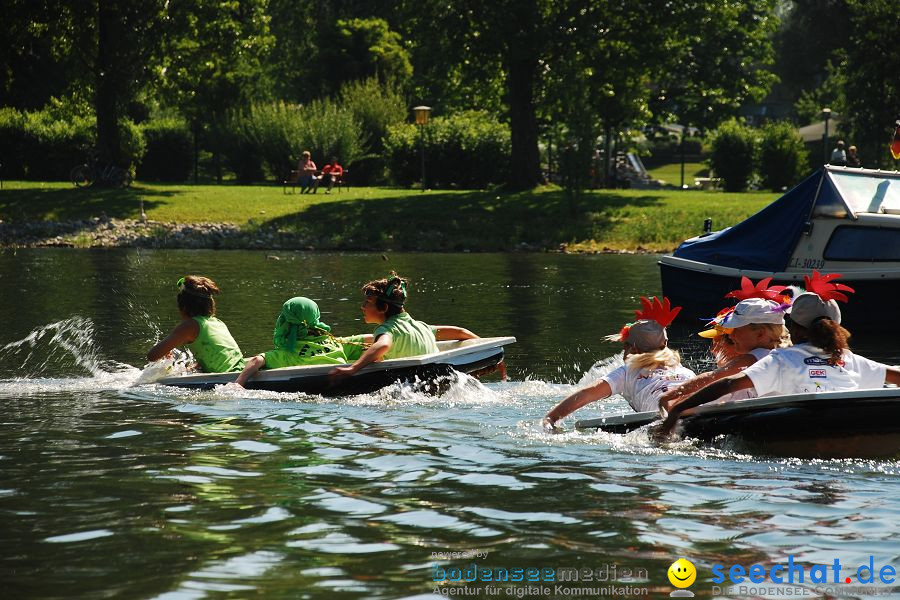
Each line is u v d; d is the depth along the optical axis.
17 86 159.38
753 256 43.31
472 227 87.81
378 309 25.67
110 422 20.80
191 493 15.64
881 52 132.25
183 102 139.12
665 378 19.38
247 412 21.86
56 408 22.28
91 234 84.75
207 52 122.69
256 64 138.62
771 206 43.72
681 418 18.48
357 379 23.91
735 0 113.50
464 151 127.88
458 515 14.56
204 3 119.06
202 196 104.31
